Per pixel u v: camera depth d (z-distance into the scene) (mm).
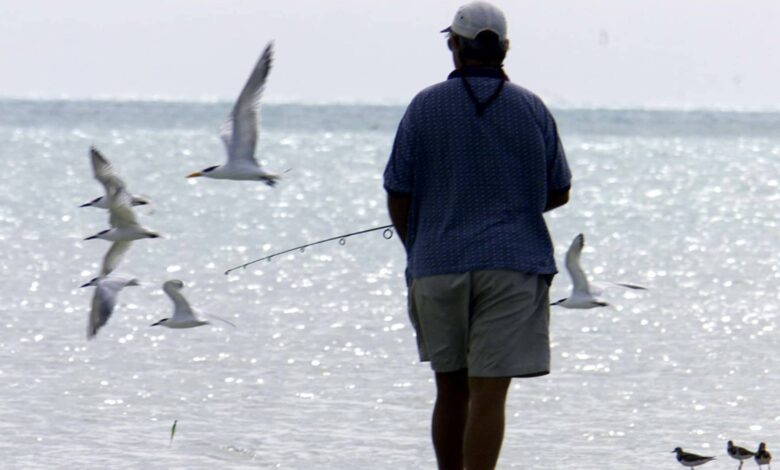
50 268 84875
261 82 29500
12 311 65688
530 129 25484
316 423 41875
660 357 55219
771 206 153375
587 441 39938
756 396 47188
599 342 59031
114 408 43938
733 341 59844
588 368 52438
